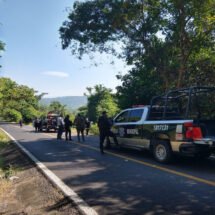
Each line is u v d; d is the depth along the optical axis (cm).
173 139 1053
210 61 2459
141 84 3316
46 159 1291
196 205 647
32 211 681
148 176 915
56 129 3538
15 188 895
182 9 2116
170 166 1062
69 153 1452
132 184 828
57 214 641
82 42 2503
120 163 1141
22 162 1287
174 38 2278
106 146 1554
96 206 659
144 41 2425
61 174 980
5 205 751
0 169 1160
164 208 634
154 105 1211
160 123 1120
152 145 1179
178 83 2338
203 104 1126
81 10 2430
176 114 1157
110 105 6962
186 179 867
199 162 1132
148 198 701
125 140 1354
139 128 1246
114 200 696
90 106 7256
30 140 2270
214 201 670
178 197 703
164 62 2484
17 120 9325
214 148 984
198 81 2558
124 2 2280
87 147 1678
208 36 2247
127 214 608
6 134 3034
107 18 2395
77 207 654
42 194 789
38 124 3684
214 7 2073
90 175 953
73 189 796
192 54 2408
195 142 980
